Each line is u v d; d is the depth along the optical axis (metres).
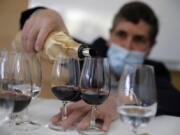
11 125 0.65
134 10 1.55
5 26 1.68
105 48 1.70
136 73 0.59
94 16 2.27
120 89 0.59
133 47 1.55
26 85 0.65
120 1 2.22
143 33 1.55
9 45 1.63
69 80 0.68
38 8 1.11
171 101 0.96
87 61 0.67
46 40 0.80
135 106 0.58
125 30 1.54
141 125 0.56
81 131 0.64
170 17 2.18
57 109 0.82
